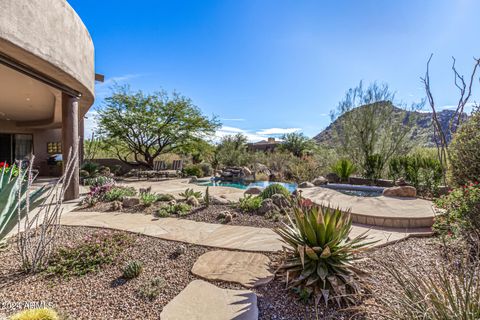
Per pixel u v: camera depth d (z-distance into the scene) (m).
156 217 5.39
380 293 2.34
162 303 2.37
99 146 15.05
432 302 1.73
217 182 13.22
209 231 4.44
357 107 10.70
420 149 9.78
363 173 10.35
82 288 2.64
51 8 4.71
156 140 14.77
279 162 16.59
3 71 6.02
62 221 5.00
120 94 13.89
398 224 4.81
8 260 3.25
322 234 2.69
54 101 9.04
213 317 2.15
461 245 3.23
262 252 3.51
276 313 2.24
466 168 4.77
